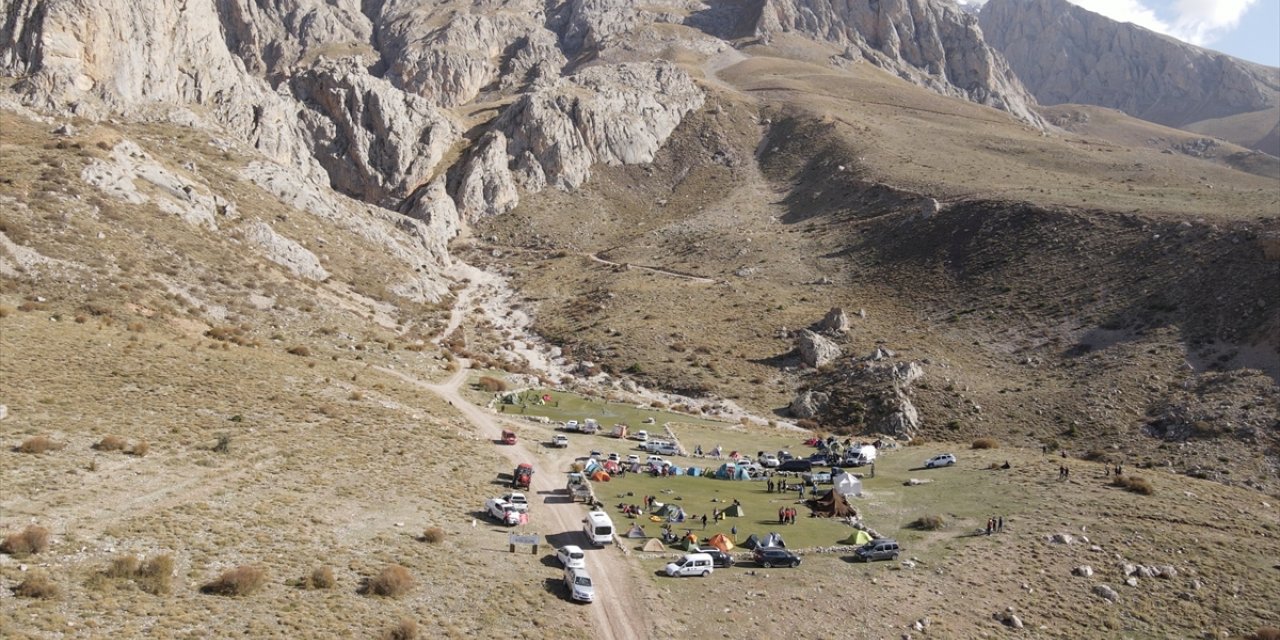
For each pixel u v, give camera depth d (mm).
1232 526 59750
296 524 46594
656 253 170750
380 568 43000
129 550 38688
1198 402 88250
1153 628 46094
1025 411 95062
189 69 166625
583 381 111312
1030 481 70812
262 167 146875
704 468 75625
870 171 195125
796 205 196500
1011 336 114062
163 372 68438
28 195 94875
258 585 37531
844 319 122250
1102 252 126000
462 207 193125
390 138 198250
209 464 52875
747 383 110688
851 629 44562
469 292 152375
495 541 50969
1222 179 190750
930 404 98688
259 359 81500
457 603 41188
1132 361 99938
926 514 63719
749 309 134875
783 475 75625
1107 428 88562
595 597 45438
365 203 176500
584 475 65250
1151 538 57344
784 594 48250
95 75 142500
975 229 145625
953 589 50062
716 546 53938
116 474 48000
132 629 31766
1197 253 115375
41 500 42281
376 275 135000
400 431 70188
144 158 119250
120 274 90438
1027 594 49750
